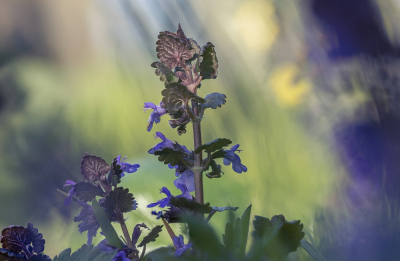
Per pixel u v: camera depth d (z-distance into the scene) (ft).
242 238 2.23
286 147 4.68
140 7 10.48
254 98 6.10
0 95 11.11
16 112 10.24
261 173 4.33
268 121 5.41
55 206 5.83
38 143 8.36
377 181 3.05
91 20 13.05
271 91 6.10
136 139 7.40
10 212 5.92
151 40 10.42
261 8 7.38
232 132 5.55
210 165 2.31
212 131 5.70
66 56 13.19
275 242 2.18
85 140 8.01
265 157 4.58
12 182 6.80
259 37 7.22
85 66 12.11
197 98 2.27
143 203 4.10
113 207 2.27
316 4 4.80
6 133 8.98
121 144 7.47
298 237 2.19
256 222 2.22
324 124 4.33
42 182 6.86
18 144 8.34
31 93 11.19
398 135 3.38
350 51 4.17
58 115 9.44
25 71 12.23
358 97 3.81
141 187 4.50
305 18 5.21
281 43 6.33
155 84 9.28
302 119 5.10
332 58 4.35
